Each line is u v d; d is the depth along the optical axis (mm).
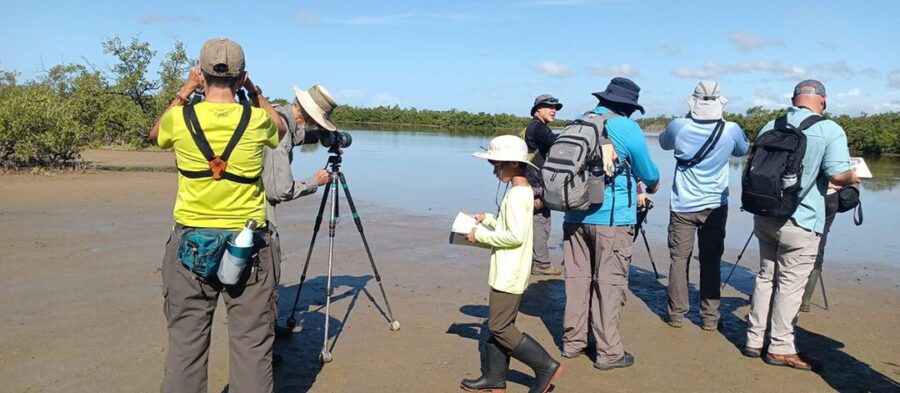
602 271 4988
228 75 3471
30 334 5227
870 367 5152
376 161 24375
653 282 7703
